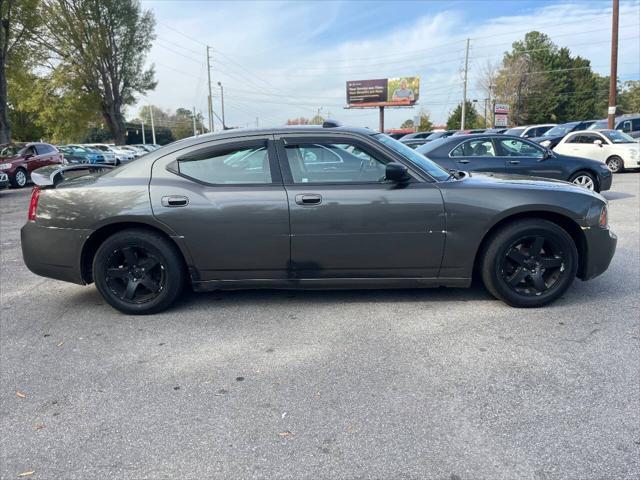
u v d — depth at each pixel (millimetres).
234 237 4031
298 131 4148
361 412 2717
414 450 2393
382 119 59562
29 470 2322
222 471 2283
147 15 39469
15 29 24672
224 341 3682
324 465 2305
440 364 3232
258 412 2746
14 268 5961
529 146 9148
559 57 70438
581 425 2549
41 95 36594
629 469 2223
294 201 3973
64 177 4820
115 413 2773
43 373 3252
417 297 4477
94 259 4184
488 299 4387
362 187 4000
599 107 74125
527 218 4074
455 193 3980
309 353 3447
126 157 33656
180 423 2664
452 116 74562
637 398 2773
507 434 2494
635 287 4598
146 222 4051
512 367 3166
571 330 3697
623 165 15344
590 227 4066
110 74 38875
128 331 3920
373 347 3512
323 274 4105
